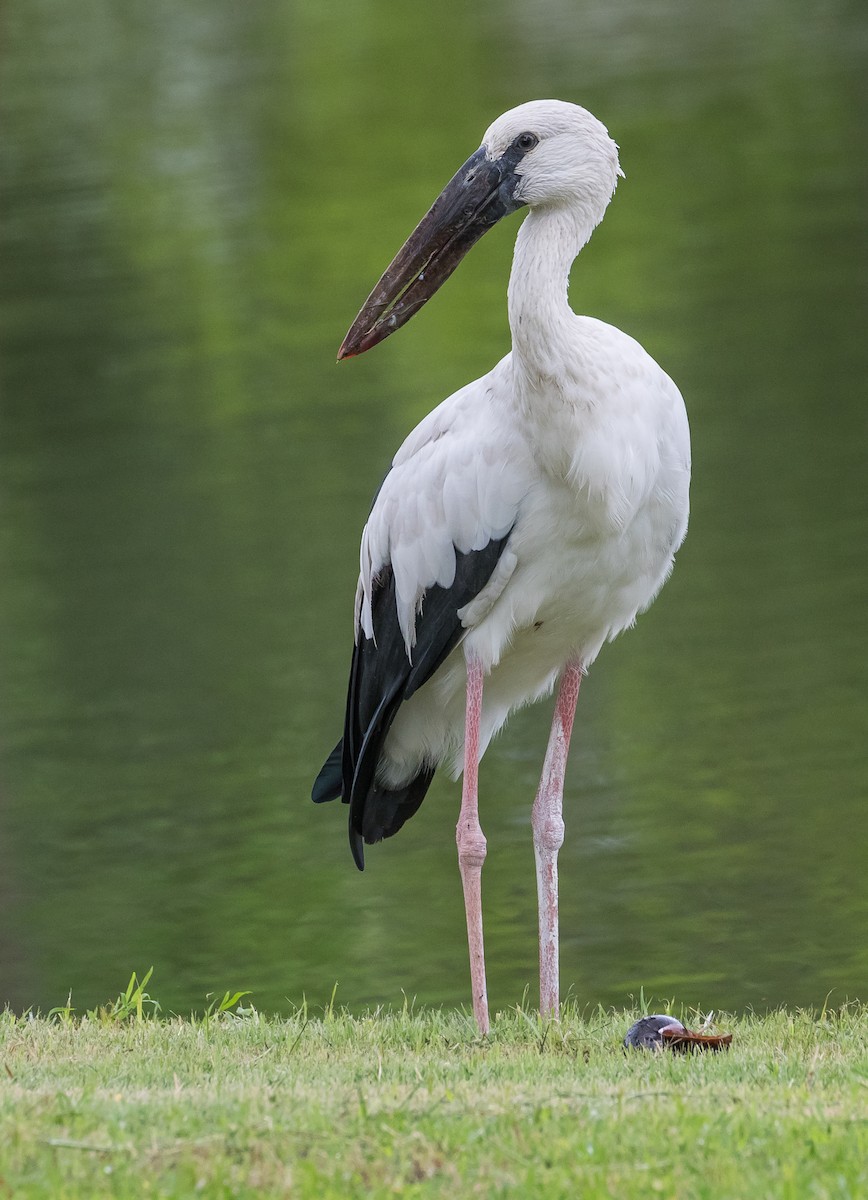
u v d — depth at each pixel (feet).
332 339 91.30
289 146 124.06
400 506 27.96
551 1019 27.35
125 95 135.03
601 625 28.48
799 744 48.93
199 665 57.98
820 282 91.97
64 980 38.93
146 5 155.33
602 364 26.40
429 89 132.87
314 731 52.90
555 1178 18.12
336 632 59.67
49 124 131.34
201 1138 19.21
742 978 36.63
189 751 52.01
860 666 53.36
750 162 113.19
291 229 109.70
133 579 65.67
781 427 74.08
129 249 108.88
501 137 27.22
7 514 73.56
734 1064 23.52
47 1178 18.21
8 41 148.77
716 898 40.47
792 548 62.59
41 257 108.88
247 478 73.92
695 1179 18.02
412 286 27.81
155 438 80.64
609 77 132.36
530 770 49.52
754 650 55.36
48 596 64.95
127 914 42.14
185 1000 37.50
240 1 154.71
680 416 27.63
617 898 40.96
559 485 26.68
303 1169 18.39
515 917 40.47
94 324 96.89
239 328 94.73
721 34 139.64
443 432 27.78
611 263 99.76
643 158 116.26
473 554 27.30
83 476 76.89
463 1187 18.06
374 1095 21.02
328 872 44.09
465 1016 29.84
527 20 149.18
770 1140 19.01
